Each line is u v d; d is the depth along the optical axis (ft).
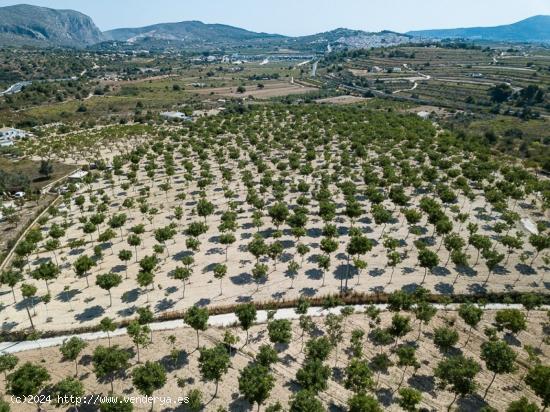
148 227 346.13
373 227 335.06
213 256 297.53
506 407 175.63
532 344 211.41
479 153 479.41
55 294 256.11
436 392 182.09
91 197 384.88
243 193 413.39
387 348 206.69
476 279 265.34
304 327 215.51
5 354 188.65
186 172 481.05
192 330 219.61
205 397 178.91
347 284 260.62
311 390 159.94
